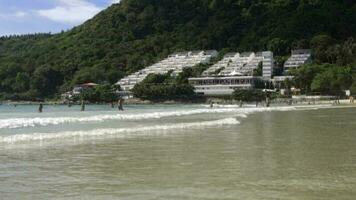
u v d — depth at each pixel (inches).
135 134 1000.2
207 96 7337.6
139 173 513.0
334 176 486.0
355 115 2022.6
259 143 812.0
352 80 6131.9
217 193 408.8
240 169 536.1
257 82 7160.4
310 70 6589.6
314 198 386.9
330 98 5561.0
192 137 932.6
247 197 393.1
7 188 431.8
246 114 2155.5
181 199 387.9
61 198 392.8
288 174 499.8
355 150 702.5
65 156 648.4
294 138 903.1
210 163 581.3
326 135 968.3
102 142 833.5
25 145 772.0
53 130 1061.1
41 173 513.3
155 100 7608.3
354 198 386.6
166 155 660.7
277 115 2057.1
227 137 932.0
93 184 452.4
